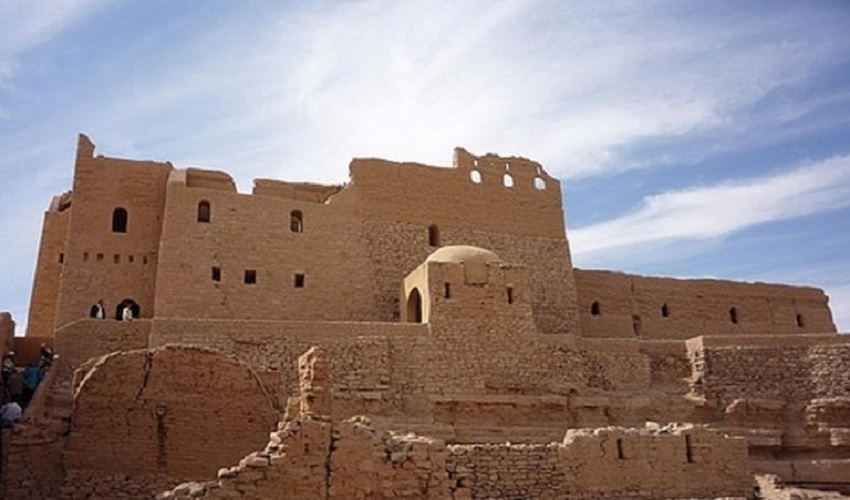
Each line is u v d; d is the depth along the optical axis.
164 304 39.19
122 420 19.77
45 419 19.86
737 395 38.62
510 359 36.69
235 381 20.73
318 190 48.25
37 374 29.28
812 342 39.78
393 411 33.56
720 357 39.44
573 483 19.70
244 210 42.38
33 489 19.17
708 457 21.89
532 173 50.56
